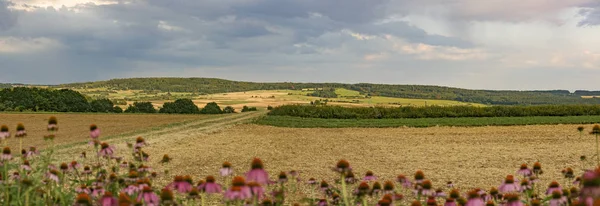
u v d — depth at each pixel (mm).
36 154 8664
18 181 7043
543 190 14508
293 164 22719
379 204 6160
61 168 8391
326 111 61625
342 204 7500
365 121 53656
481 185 16844
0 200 7020
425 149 29266
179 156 25375
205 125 50875
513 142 32438
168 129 45562
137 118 64438
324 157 25641
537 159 23938
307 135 39094
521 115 60469
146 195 5910
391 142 33562
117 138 35062
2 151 7430
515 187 7184
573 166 21172
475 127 45000
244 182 5102
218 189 5918
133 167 8273
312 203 7246
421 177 7234
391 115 60375
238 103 118875
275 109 68250
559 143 31312
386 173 19906
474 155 26062
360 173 19984
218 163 22766
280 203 6949
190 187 6160
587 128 42469
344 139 35812
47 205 7078
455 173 19828
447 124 47406
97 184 7266
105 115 68250
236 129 45156
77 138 34844
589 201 3619
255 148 29750
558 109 60312
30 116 60969
